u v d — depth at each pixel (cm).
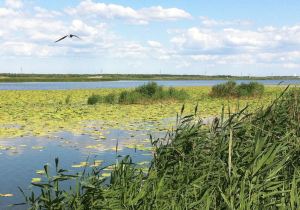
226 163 430
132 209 377
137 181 407
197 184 409
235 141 465
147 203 377
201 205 375
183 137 468
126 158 444
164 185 406
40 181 718
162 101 2486
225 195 360
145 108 2106
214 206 366
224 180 382
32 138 1216
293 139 484
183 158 445
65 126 1473
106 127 1443
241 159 421
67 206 403
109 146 1070
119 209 374
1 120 1641
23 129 1396
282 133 527
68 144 1107
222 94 2848
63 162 880
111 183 423
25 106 2338
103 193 387
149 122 1576
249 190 352
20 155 960
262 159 363
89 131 1345
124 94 2502
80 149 1034
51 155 961
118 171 430
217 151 446
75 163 866
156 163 455
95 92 4147
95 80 16675
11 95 3628
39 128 1422
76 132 1329
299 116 550
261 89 2859
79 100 2923
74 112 1941
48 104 2495
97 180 418
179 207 369
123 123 1549
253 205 353
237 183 371
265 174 395
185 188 406
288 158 415
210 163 421
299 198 350
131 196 378
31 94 3816
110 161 881
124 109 2066
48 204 391
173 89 2709
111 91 4388
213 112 1817
